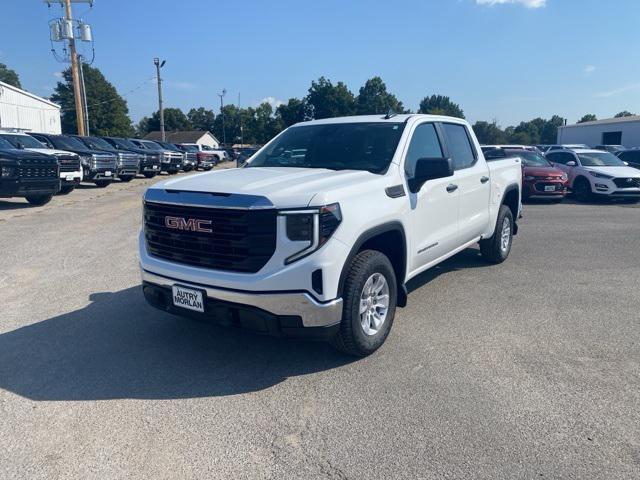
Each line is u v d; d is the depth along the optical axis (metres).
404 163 4.84
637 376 4.07
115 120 88.56
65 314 5.46
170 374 4.10
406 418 3.44
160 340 4.77
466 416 3.46
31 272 7.14
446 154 5.77
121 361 4.33
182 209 4.01
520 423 3.38
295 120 72.44
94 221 11.75
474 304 5.85
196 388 3.87
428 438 3.21
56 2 30.36
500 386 3.88
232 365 4.26
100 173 19.69
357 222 3.96
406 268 4.82
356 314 4.07
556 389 3.84
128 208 14.11
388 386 3.89
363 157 4.91
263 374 4.10
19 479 2.83
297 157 5.28
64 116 85.88
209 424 3.38
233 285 3.72
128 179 23.12
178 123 128.12
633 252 8.70
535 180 16.30
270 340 4.78
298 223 3.66
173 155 29.80
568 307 5.75
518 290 6.41
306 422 3.40
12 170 13.19
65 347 4.61
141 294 6.16
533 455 3.04
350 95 70.94
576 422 3.39
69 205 14.71
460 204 5.93
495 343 4.72
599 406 3.60
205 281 3.85
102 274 7.05
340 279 3.85
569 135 49.16
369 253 4.21
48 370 4.15
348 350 4.23
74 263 7.68
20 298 6.00
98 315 5.43
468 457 3.02
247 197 3.73
